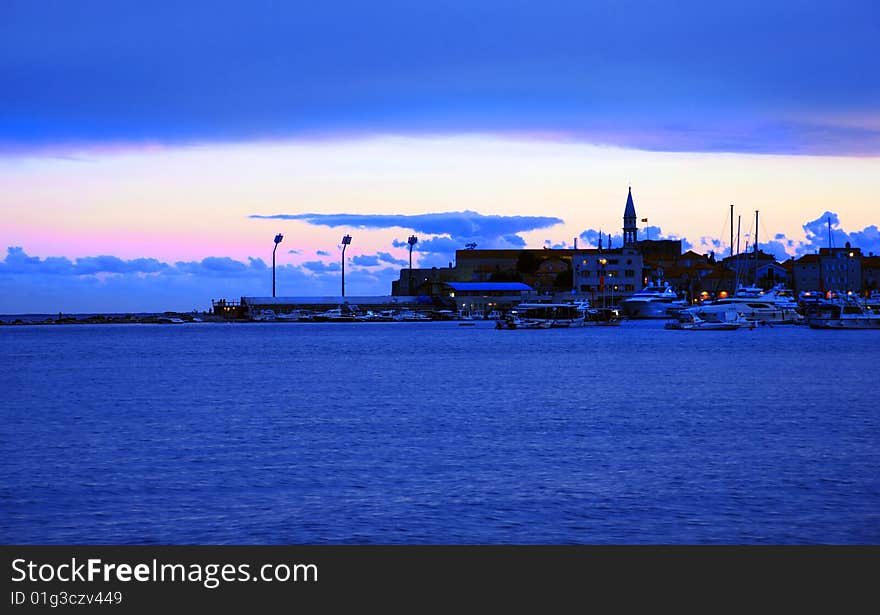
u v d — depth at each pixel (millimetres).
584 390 76875
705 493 37656
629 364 107438
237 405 67062
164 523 34125
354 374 95625
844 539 32188
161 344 177500
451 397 71938
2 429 55188
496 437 51250
